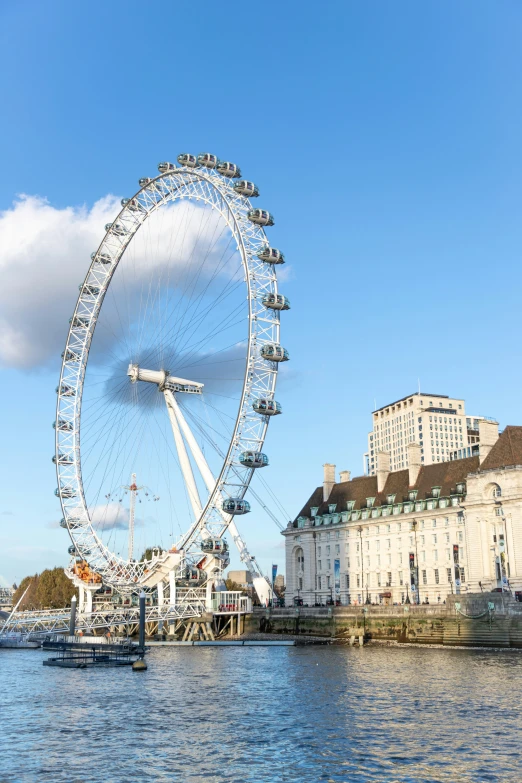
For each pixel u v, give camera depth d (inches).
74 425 5610.2
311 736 2108.8
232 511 4830.2
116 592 6220.5
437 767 1781.5
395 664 3777.1
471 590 5447.8
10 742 2108.8
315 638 5772.6
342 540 6998.0
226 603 6087.6
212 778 1733.5
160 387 5738.2
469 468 6043.3
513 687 2869.1
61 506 5546.3
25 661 4554.6
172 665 4025.6
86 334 5654.5
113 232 5620.1
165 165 5526.6
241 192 5022.1
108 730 2242.9
